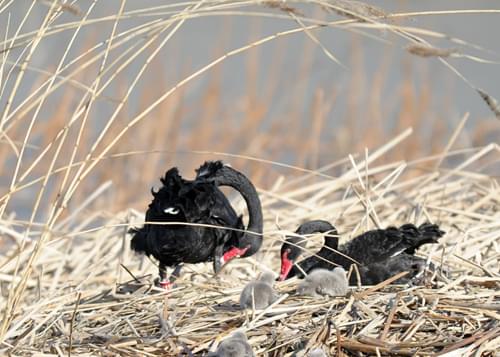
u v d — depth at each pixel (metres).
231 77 28.22
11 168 21.36
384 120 25.30
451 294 9.52
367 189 12.88
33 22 25.75
